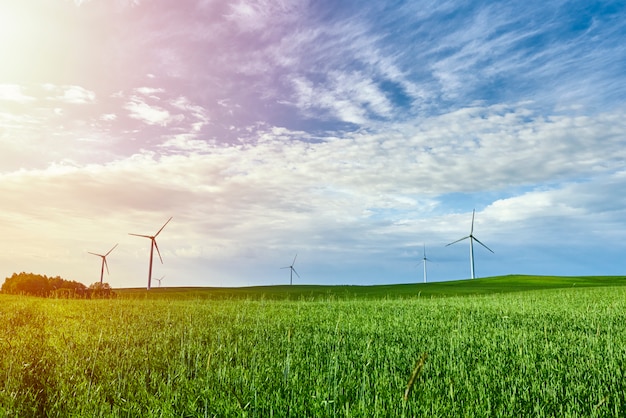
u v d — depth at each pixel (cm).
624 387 757
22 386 715
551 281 8231
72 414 596
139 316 1775
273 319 1775
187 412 600
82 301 2658
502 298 3400
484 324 1675
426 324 1673
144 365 873
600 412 614
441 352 1032
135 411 611
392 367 868
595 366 904
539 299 3155
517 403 655
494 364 930
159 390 686
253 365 869
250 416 603
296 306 2662
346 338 1272
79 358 902
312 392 675
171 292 6600
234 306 2497
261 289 7881
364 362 927
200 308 2275
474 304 2744
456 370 852
